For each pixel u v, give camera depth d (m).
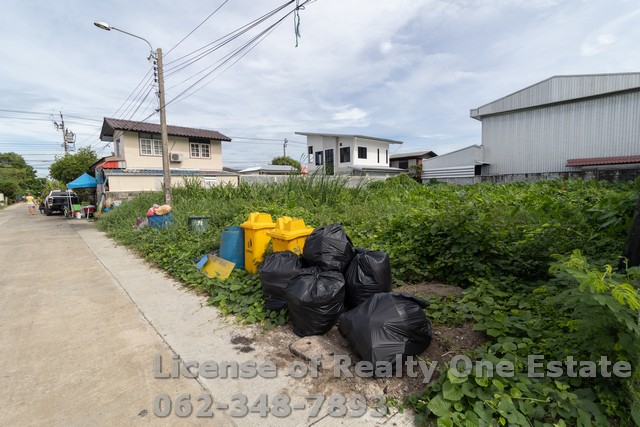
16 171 53.75
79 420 2.05
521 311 2.89
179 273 4.96
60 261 6.35
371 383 2.30
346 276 3.23
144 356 2.77
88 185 17.12
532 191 9.64
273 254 3.60
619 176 15.90
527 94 20.91
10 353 2.85
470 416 1.83
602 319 1.86
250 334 3.10
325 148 30.47
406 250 4.71
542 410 1.86
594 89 18.55
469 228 4.27
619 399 1.88
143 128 19.30
